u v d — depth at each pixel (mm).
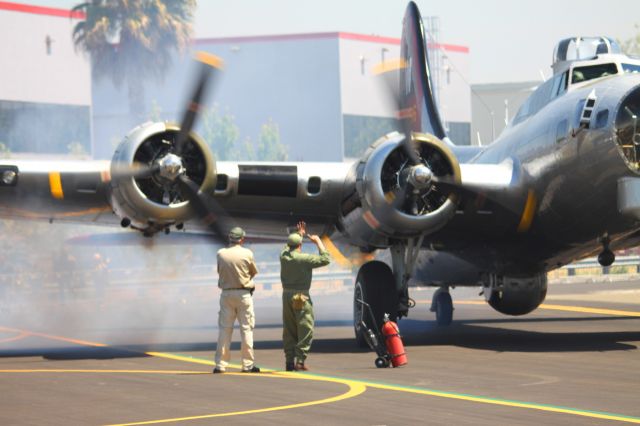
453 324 40531
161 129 27688
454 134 143250
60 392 20750
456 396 19703
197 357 27953
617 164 27594
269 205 30438
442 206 28531
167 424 16969
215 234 28578
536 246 31812
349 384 21547
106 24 94188
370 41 128000
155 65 96500
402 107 28234
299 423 16953
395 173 28781
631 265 77312
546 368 24266
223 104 129625
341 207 30141
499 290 35125
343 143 125938
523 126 32031
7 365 26062
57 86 99688
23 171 28109
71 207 30281
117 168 27391
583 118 28266
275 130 121125
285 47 127750
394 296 29984
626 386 21047
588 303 52938
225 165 29359
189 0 97875
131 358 27812
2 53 96438
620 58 30562
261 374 23562
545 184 29797
